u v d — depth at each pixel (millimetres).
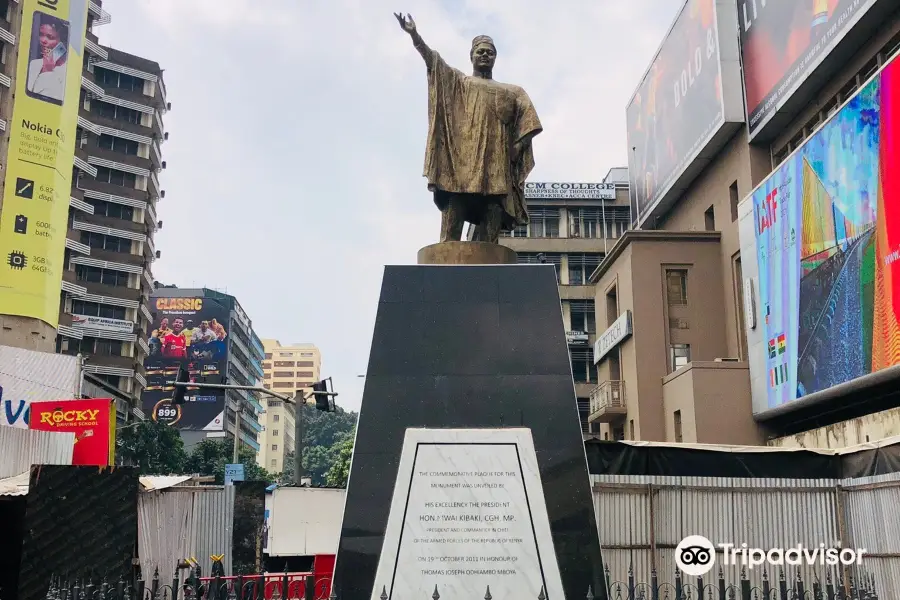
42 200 41625
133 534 9219
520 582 8234
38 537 9031
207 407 79500
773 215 24406
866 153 19344
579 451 8703
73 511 9148
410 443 8695
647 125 36938
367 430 8750
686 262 31016
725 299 30484
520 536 8391
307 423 138000
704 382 26812
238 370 90625
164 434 53344
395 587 8180
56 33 43531
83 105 55906
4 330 39312
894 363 18219
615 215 49719
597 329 37406
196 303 82812
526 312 9305
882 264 18672
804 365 22375
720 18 29000
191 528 15867
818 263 21656
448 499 8500
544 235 49500
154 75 59625
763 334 25250
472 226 11117
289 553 21984
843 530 12789
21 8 42469
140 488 13367
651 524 12703
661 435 30094
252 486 17344
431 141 10242
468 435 8734
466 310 9305
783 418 25391
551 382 8992
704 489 12930
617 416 33031
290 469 115875
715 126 29141
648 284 31203
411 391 8922
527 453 8680
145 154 59156
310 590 7473
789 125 26500
